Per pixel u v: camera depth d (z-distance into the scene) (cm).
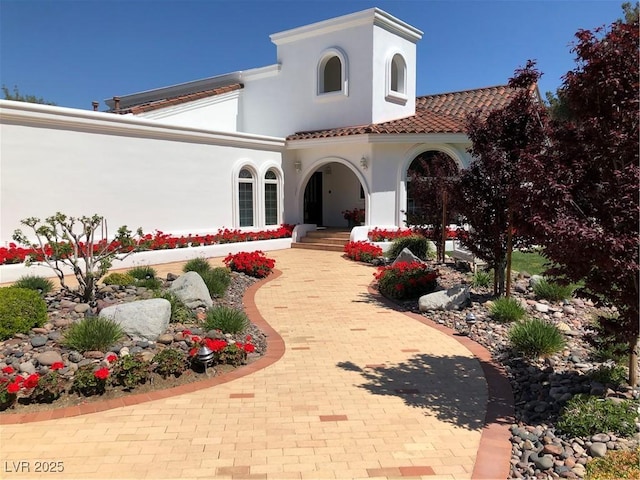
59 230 1378
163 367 657
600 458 445
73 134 1414
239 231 1919
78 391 602
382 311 1074
